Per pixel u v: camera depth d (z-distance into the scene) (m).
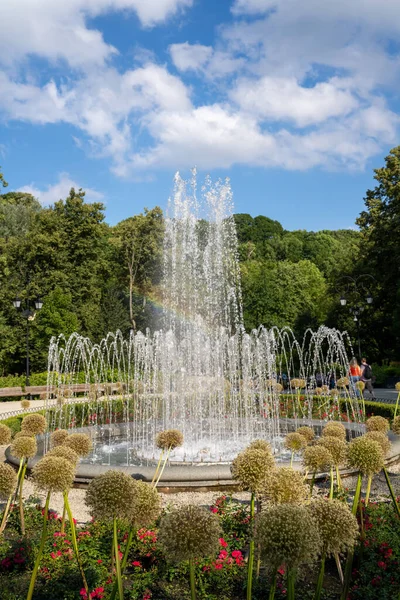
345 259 37.97
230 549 4.48
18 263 35.16
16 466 7.71
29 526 5.11
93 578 4.01
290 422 12.47
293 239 61.62
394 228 28.05
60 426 13.54
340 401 14.63
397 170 30.66
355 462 3.47
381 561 4.12
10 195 50.72
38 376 23.17
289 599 2.40
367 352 32.31
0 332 30.09
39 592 3.90
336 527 2.61
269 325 42.91
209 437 11.28
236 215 65.19
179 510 2.49
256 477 3.23
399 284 27.50
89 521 5.19
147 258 42.59
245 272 45.41
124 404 15.66
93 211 38.03
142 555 4.38
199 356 15.27
